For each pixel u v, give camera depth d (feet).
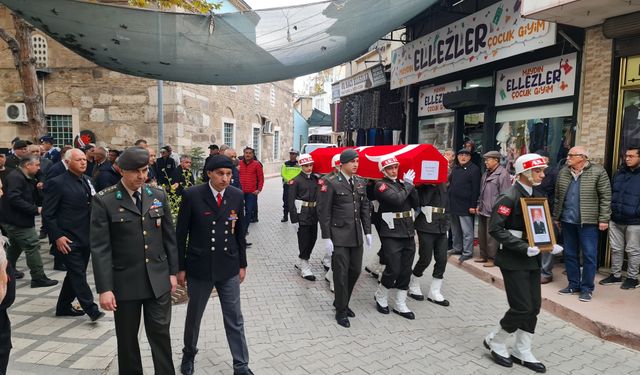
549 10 17.89
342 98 47.91
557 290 17.97
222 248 11.65
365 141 42.78
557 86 22.52
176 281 11.19
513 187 12.94
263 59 25.00
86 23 21.80
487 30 24.71
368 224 16.46
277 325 15.56
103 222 10.03
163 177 29.89
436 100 33.91
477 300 18.24
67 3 20.42
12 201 17.88
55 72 46.19
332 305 17.61
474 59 25.90
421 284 20.35
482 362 13.02
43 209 14.73
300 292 19.12
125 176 10.16
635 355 13.48
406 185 16.01
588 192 16.76
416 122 36.70
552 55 22.77
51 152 31.63
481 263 22.13
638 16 17.44
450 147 32.35
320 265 23.67
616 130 19.15
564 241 17.80
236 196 12.07
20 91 46.44
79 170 15.37
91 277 20.39
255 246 28.09
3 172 22.44
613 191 17.81
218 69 26.25
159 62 25.36
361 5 21.27
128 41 23.16
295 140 114.42
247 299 18.19
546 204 12.77
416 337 14.69
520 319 12.40
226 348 13.67
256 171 31.53
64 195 14.89
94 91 46.16
